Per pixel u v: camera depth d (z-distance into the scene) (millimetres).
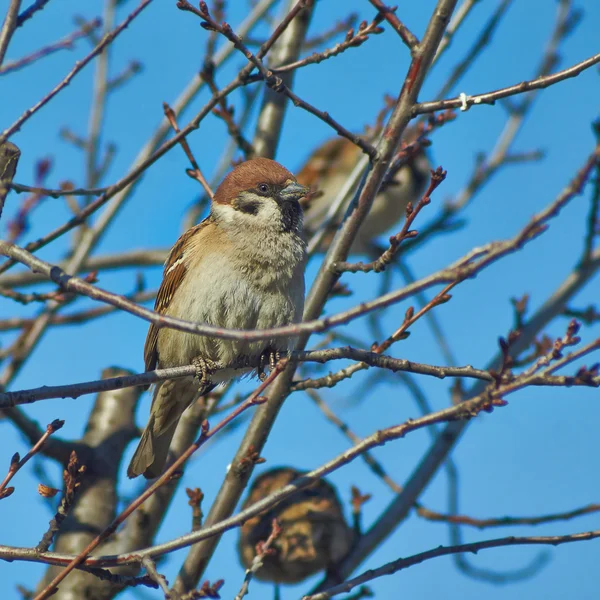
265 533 11125
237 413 7438
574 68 8117
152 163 9031
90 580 10578
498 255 5551
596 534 8211
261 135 11906
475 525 10461
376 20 8688
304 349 9648
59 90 7875
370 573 8234
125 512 7211
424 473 11141
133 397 12570
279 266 9695
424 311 8008
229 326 9641
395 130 8406
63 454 11398
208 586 8062
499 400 7074
